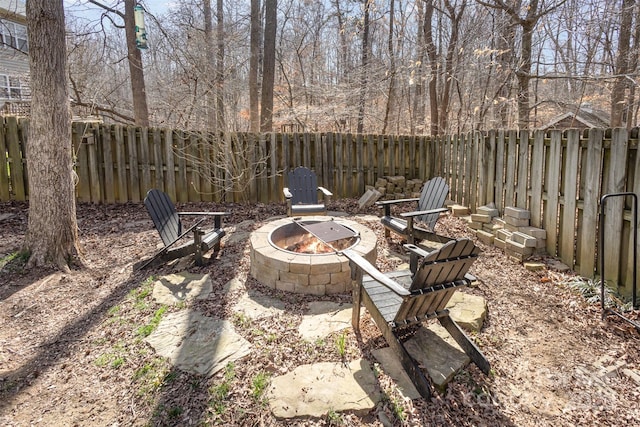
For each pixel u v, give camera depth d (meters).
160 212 3.94
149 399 2.13
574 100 9.37
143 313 3.00
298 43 15.74
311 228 4.06
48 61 3.73
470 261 2.20
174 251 3.77
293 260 3.25
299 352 2.46
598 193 3.27
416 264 2.83
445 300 2.40
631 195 2.88
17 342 2.75
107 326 2.89
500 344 2.59
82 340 2.75
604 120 11.23
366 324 2.78
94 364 2.48
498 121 8.45
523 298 3.22
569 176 3.58
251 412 2.00
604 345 2.57
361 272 2.60
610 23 7.34
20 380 2.36
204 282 3.50
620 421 1.98
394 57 10.71
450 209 5.77
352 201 6.74
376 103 12.29
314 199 5.62
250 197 6.64
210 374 2.26
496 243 4.32
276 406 2.01
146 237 4.88
